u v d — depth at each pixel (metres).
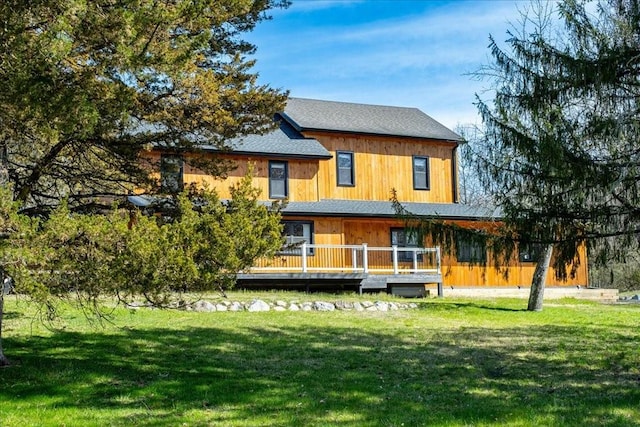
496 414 7.34
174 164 9.76
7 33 7.00
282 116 25.48
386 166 25.73
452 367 10.23
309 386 8.78
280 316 15.51
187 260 7.33
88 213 9.46
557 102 8.35
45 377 8.59
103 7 7.51
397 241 24.55
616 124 7.67
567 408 7.56
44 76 7.18
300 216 22.16
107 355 10.30
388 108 29.36
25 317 13.34
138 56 7.16
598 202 8.33
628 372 9.90
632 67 7.88
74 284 7.31
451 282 25.28
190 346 11.42
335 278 21.05
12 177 8.98
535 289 18.95
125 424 6.86
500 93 8.78
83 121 7.22
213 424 6.96
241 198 8.30
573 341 12.95
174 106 9.16
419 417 7.24
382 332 13.77
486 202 15.43
